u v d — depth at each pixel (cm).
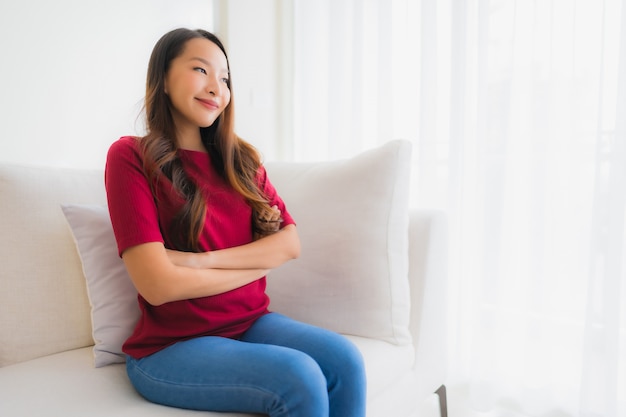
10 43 149
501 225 170
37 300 116
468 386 182
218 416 85
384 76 200
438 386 146
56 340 118
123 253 94
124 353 104
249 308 111
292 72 241
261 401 81
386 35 198
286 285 137
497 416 168
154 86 114
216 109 115
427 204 190
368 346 121
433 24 184
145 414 84
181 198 104
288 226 122
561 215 160
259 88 229
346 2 214
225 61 120
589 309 148
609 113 147
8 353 112
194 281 95
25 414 82
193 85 111
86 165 171
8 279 113
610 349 144
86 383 98
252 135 227
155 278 91
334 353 92
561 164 160
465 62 177
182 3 202
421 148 190
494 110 170
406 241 134
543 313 162
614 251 144
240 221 115
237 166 121
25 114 154
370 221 130
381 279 128
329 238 133
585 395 149
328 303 132
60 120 163
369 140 211
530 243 165
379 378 113
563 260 161
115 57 178
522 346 169
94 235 118
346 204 134
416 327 137
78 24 166
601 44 147
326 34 225
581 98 155
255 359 84
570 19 156
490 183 171
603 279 146
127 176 98
